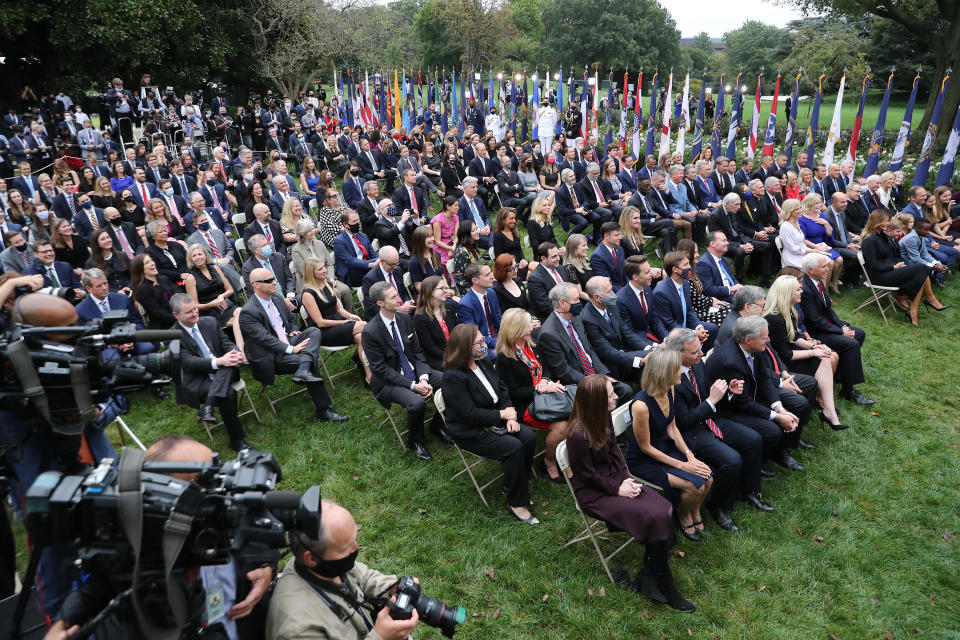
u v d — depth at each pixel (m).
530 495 5.52
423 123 24.89
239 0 29.50
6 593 2.67
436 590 4.43
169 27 24.50
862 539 5.07
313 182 14.66
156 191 12.15
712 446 5.15
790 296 6.54
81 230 9.94
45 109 21.50
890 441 6.42
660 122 25.41
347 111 25.86
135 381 2.43
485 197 14.25
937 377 7.70
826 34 38.81
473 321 6.90
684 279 7.30
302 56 30.06
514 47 58.25
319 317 7.08
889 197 11.87
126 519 1.79
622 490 4.46
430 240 8.15
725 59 70.88
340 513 2.39
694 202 11.76
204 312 7.45
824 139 20.59
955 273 10.76
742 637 4.14
